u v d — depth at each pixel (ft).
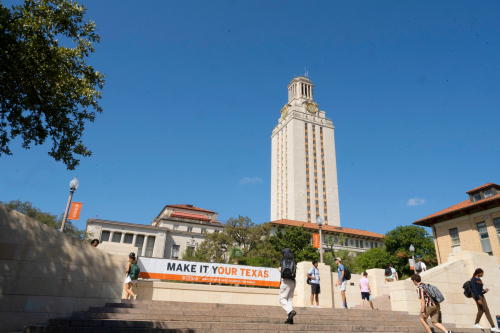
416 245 181.98
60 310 29.37
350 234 260.21
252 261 131.03
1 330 26.43
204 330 24.14
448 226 115.24
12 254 28.68
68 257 31.01
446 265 50.21
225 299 46.24
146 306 31.89
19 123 39.55
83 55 41.70
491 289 52.29
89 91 41.32
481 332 32.89
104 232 214.90
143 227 219.61
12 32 33.68
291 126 381.40
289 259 27.73
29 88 37.52
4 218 29.07
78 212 61.82
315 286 41.19
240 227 182.60
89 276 31.76
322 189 362.12
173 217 244.63
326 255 173.47
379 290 59.06
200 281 47.70
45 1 37.27
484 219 103.86
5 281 27.91
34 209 155.22
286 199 362.53
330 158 382.01
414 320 36.35
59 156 41.91
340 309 36.24
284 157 385.09
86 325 24.48
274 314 32.14
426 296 27.68
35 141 41.04
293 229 191.62
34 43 35.83
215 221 259.80
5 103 38.09
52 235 30.71
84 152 43.47
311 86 433.89
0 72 35.22
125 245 47.24
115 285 33.06
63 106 40.57
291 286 26.96
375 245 272.92
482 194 108.47
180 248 224.74
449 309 47.29
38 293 28.84
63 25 38.63
